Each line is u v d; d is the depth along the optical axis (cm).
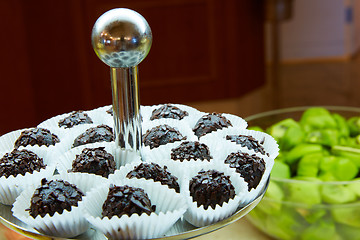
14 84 162
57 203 44
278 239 58
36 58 167
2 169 48
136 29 42
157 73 182
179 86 185
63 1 163
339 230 56
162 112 56
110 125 55
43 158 51
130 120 47
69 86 172
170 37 179
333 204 55
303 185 55
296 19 251
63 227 44
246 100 199
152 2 173
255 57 200
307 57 255
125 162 48
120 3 169
